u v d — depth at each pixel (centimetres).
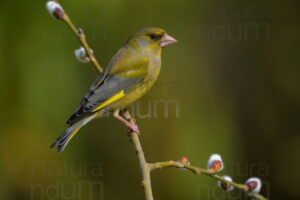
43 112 1048
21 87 1034
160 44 797
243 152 1322
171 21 1164
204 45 1259
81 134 1102
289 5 1401
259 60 1349
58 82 1043
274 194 1342
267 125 1348
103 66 1072
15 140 1052
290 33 1401
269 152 1340
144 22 1112
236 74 1318
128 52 793
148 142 1138
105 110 745
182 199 1087
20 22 1030
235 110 1314
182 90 1198
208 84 1254
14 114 1041
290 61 1398
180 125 1163
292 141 1353
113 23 1077
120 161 1133
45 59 1037
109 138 1130
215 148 1170
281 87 1380
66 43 1045
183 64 1202
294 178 1338
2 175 1063
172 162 529
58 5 682
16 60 1031
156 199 1098
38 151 1070
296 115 1367
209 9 1280
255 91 1345
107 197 1117
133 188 1132
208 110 1235
